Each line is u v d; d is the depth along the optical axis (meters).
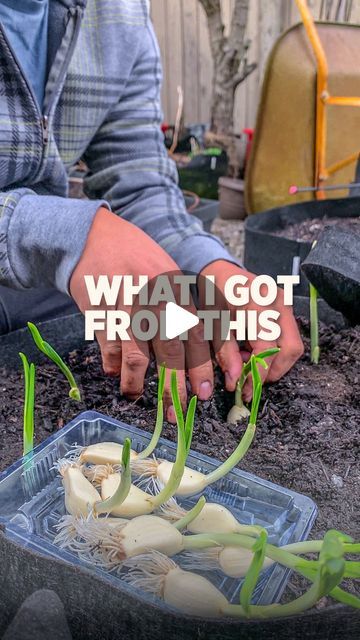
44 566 0.35
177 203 0.84
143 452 0.44
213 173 2.57
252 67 2.32
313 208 1.40
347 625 0.32
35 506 0.42
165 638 0.32
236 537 0.35
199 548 0.36
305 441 0.52
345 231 0.56
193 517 0.37
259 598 0.34
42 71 0.72
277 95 1.51
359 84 1.52
